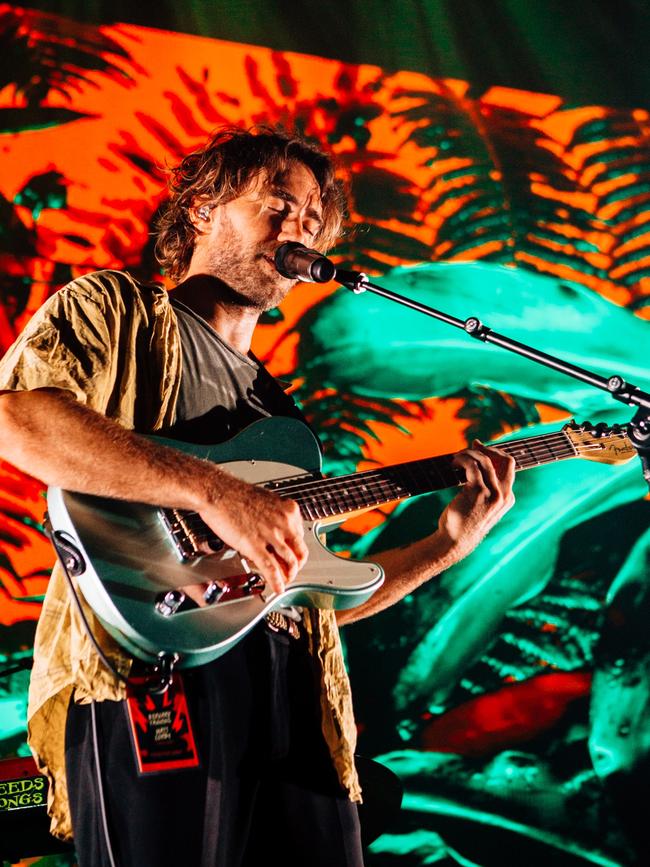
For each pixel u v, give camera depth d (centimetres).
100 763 168
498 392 418
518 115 445
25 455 163
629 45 464
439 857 369
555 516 414
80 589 171
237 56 407
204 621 171
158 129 388
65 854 320
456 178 432
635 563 412
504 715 388
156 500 166
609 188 449
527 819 377
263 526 168
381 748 377
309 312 404
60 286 364
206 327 208
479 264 428
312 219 228
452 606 396
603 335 434
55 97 376
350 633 385
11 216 364
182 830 167
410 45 437
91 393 177
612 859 377
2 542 345
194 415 198
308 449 209
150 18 396
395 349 410
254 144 229
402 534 394
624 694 396
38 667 176
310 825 187
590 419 424
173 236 241
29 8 379
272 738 183
